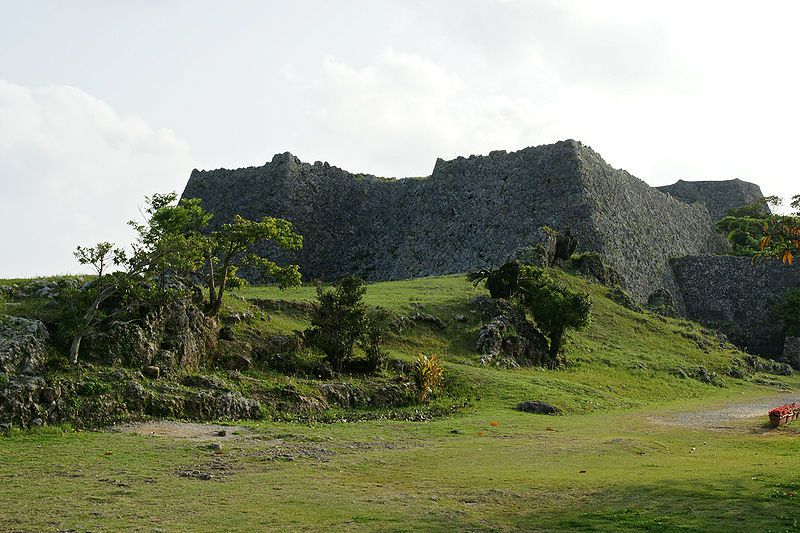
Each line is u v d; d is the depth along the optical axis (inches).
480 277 2672.2
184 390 1274.6
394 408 1530.5
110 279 1318.9
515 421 1418.6
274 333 1729.8
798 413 1501.0
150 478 800.3
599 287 3435.0
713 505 694.5
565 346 2561.5
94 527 608.1
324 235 4564.5
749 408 1851.6
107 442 990.4
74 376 1175.0
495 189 4119.1
